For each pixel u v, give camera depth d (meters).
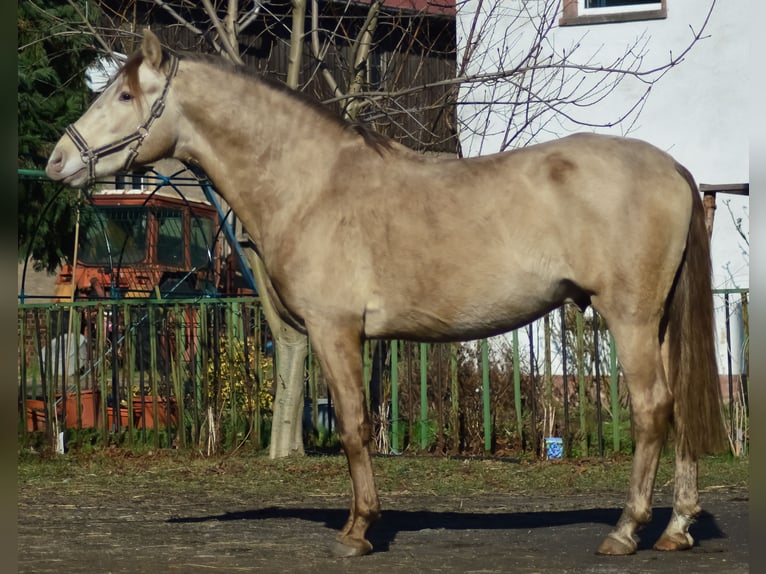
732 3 13.20
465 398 10.70
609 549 5.69
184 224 15.88
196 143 6.25
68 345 11.22
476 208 5.75
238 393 11.14
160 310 11.34
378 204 5.89
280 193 6.07
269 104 6.16
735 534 6.29
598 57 13.70
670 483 8.57
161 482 9.18
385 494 8.44
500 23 13.82
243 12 11.09
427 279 5.79
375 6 10.42
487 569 5.44
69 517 7.46
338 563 5.68
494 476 9.15
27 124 14.95
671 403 5.65
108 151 6.20
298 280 5.96
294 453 10.47
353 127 6.10
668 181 5.65
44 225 15.44
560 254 5.64
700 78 13.34
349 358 5.90
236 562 5.75
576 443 10.32
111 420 11.63
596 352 10.02
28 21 14.34
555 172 5.66
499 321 5.84
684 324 5.77
